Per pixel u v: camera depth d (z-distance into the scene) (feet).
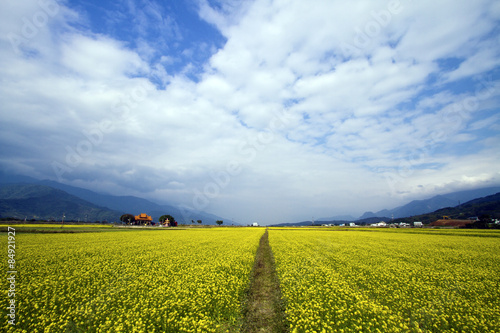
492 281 38.22
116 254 59.41
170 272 41.86
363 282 36.45
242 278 38.45
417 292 32.17
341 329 21.62
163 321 23.56
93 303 27.30
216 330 23.80
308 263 49.78
